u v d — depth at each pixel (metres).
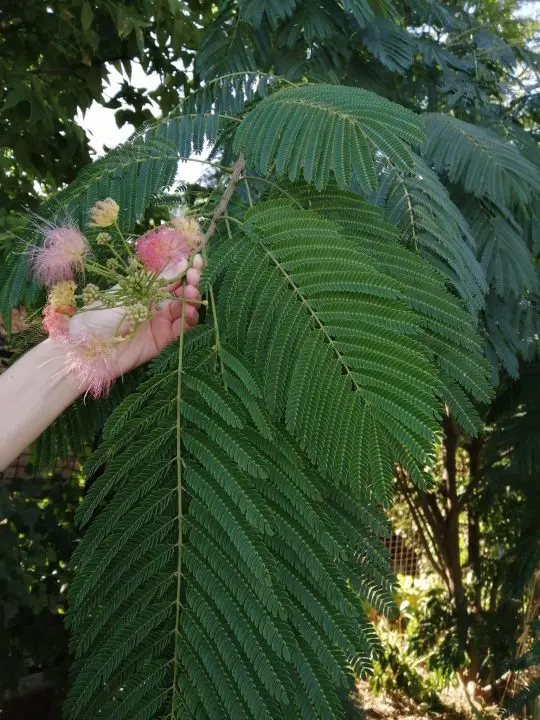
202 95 0.96
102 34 2.20
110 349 0.56
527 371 1.75
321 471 0.50
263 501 0.48
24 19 2.04
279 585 0.48
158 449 0.51
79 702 0.47
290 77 1.18
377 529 0.53
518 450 1.90
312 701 0.47
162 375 0.53
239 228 0.59
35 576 2.03
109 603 0.48
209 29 1.29
